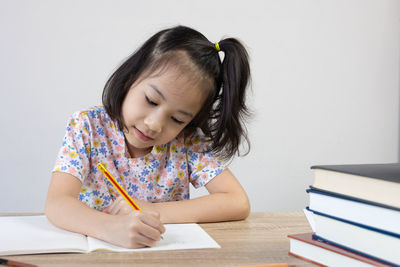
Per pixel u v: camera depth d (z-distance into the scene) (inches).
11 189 75.9
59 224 29.2
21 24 74.8
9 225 29.1
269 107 85.2
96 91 77.8
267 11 84.0
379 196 19.4
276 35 84.7
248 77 39.4
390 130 91.1
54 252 23.4
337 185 21.5
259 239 27.5
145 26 79.0
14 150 75.7
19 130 75.6
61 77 76.5
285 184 86.5
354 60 88.7
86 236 27.4
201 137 44.3
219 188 41.7
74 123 39.6
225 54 38.3
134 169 42.1
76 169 36.8
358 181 20.3
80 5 76.6
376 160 90.8
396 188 18.6
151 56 34.9
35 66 75.6
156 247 25.0
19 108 75.4
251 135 84.4
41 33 75.5
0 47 74.2
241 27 83.1
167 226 30.9
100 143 40.8
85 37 77.0
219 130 40.0
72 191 35.5
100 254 23.4
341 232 21.1
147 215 26.4
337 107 88.4
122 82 36.6
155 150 42.5
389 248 18.8
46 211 31.1
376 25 89.3
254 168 85.0
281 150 86.0
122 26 78.2
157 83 33.4
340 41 87.8
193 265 21.5
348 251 20.6
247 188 85.0
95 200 40.8
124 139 41.4
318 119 87.5
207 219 33.3
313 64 86.7
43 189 76.9
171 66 33.6
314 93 87.1
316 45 86.7
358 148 89.8
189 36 36.0
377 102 90.3
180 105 34.0
